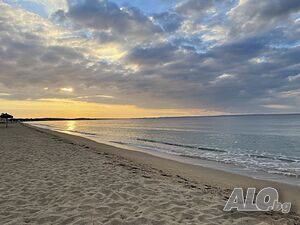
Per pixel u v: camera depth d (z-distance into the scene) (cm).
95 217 431
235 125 5603
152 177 782
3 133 2755
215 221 416
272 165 1193
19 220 420
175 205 491
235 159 1378
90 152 1346
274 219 441
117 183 662
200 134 3300
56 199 533
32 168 855
